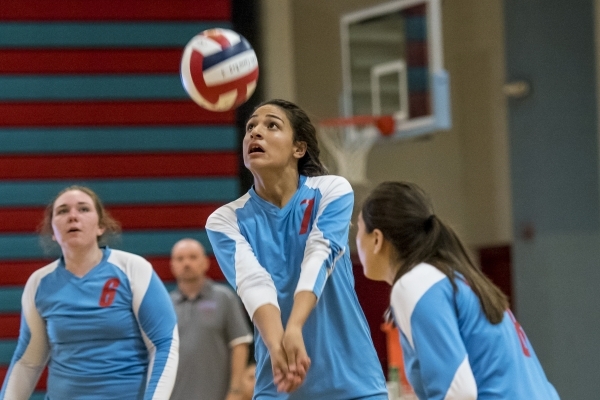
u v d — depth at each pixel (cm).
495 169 1562
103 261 671
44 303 664
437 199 1622
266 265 535
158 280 678
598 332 1360
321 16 1596
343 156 1519
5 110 1418
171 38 1459
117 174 1427
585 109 1398
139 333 671
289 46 1559
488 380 470
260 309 490
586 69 1401
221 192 1442
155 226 1423
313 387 521
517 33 1466
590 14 1402
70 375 656
